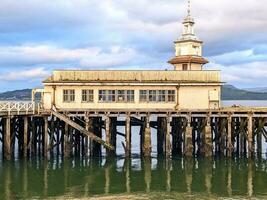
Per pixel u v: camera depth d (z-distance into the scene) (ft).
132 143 219.82
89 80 163.43
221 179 125.49
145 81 162.61
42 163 146.82
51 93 163.63
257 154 164.25
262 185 118.32
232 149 163.53
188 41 193.67
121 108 163.12
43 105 163.02
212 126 174.09
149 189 113.19
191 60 188.24
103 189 112.88
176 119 174.50
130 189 113.09
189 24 196.65
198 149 167.02
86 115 156.97
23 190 110.22
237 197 105.40
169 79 165.89
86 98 163.84
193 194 108.17
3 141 145.69
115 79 166.09
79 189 112.47
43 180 122.21
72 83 162.71
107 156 157.38
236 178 126.82
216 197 105.19
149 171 136.36
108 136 156.66
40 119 164.35
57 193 107.86
